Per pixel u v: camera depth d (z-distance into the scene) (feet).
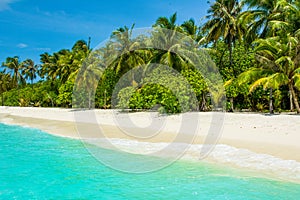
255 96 95.55
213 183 29.81
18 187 30.60
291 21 91.09
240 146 43.62
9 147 52.90
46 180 32.71
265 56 83.76
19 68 259.39
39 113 133.28
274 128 56.03
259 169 33.22
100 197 27.43
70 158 42.96
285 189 27.43
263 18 100.63
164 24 104.83
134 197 27.12
